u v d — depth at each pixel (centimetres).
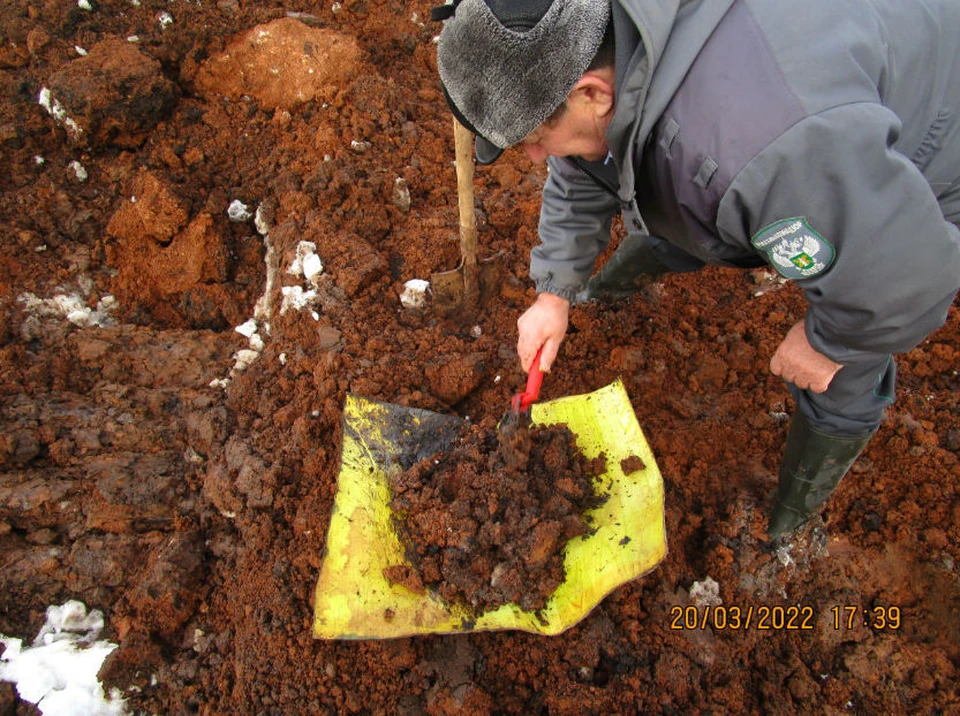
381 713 208
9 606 218
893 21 139
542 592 198
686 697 217
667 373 274
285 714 205
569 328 282
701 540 244
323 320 272
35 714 202
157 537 232
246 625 218
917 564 239
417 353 268
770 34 124
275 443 247
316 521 229
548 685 215
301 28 333
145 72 299
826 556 240
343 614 193
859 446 197
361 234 294
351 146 313
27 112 301
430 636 218
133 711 207
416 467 218
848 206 124
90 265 289
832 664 227
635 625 224
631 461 214
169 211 283
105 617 220
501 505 208
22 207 293
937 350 281
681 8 127
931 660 224
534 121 135
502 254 288
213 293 288
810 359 170
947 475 250
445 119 344
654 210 164
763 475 253
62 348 269
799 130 120
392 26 371
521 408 213
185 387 265
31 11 315
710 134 128
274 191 303
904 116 148
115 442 248
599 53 129
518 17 121
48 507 230
